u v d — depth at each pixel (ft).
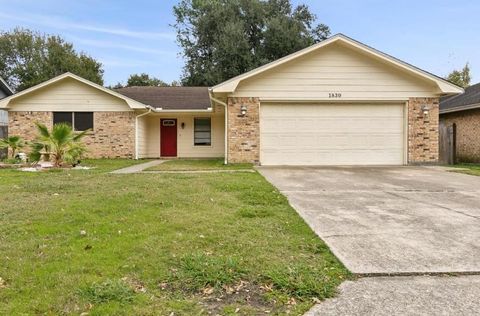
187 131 65.05
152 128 64.90
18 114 56.03
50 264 11.02
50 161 42.80
